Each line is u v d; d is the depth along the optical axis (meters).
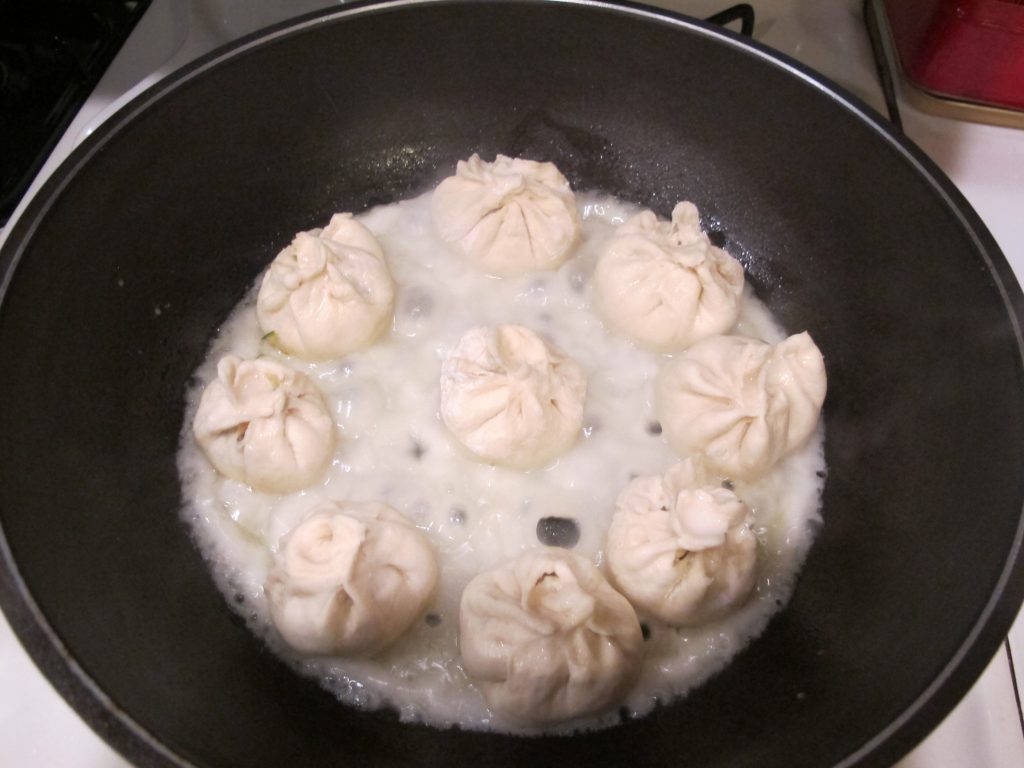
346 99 0.35
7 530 0.23
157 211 0.32
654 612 0.30
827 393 0.34
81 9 0.39
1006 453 0.26
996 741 0.26
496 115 0.37
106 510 0.28
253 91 0.32
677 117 0.36
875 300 0.33
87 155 0.28
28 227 0.27
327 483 0.33
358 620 0.28
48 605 0.23
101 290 0.30
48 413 0.27
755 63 0.32
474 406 0.32
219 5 0.38
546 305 0.37
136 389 0.31
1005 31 0.35
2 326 0.26
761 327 0.36
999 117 0.38
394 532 0.29
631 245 0.35
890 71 0.39
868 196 0.32
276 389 0.31
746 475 0.32
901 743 0.22
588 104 0.36
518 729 0.29
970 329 0.28
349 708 0.29
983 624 0.23
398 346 0.35
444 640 0.30
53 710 0.26
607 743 0.28
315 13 0.32
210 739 0.23
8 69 0.37
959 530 0.26
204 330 0.35
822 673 0.27
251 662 0.29
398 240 0.38
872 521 0.30
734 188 0.37
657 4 0.40
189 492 0.32
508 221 0.36
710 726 0.28
